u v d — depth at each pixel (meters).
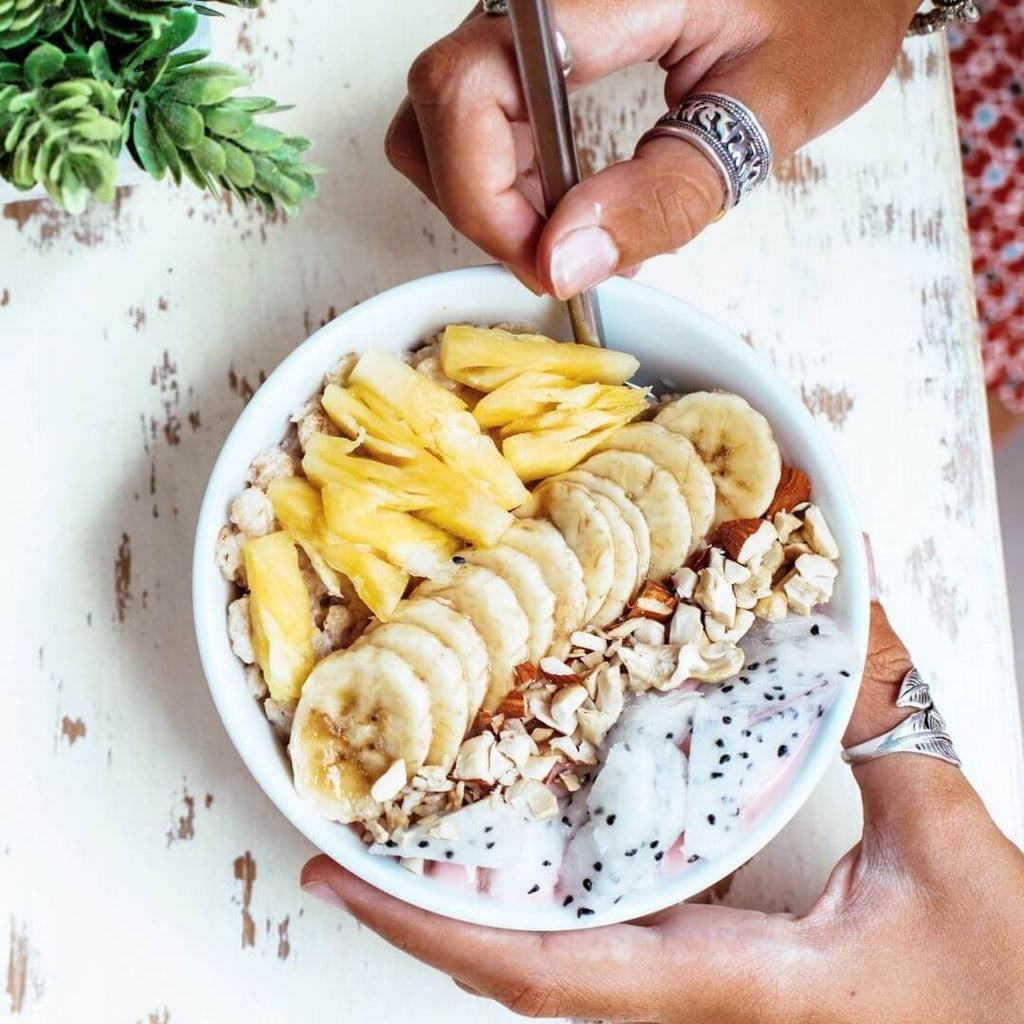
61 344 0.50
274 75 0.51
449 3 0.51
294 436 0.46
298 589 0.44
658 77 0.51
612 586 0.45
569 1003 0.46
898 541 0.52
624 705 0.44
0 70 0.37
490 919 0.43
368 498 0.44
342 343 0.45
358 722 0.43
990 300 0.72
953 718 0.52
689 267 0.52
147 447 0.50
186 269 0.50
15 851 0.49
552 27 0.38
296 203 0.40
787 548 0.45
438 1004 0.50
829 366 0.52
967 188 0.71
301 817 0.43
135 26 0.39
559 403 0.45
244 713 0.44
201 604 0.43
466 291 0.45
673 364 0.47
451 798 0.43
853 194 0.52
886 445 0.52
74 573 0.49
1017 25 0.70
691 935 0.46
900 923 0.47
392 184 0.51
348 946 0.50
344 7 0.51
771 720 0.44
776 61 0.45
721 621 0.44
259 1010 0.49
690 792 0.43
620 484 0.45
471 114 0.42
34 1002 0.49
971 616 0.52
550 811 0.43
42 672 0.49
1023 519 0.69
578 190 0.41
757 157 0.43
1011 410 0.71
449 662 0.43
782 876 0.50
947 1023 0.46
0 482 0.49
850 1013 0.46
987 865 0.47
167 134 0.39
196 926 0.49
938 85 0.53
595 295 0.45
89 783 0.49
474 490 0.44
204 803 0.49
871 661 0.48
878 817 0.48
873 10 0.47
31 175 0.37
